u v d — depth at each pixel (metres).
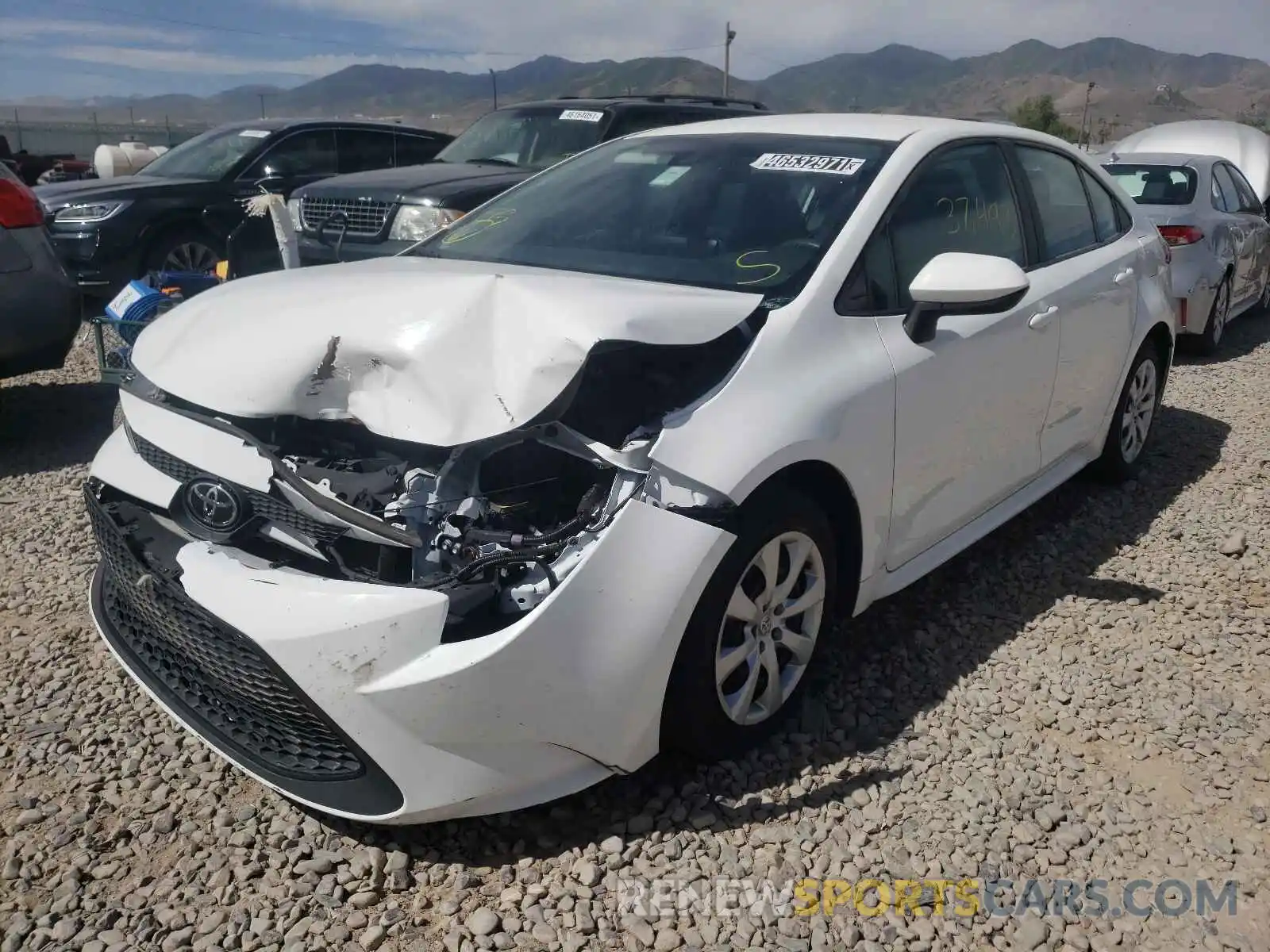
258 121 10.17
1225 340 9.16
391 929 2.33
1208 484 5.25
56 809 2.69
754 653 2.83
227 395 2.62
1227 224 8.29
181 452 2.67
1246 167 11.73
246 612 2.36
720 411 2.63
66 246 8.53
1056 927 2.37
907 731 3.09
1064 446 4.36
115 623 2.95
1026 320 3.74
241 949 2.27
